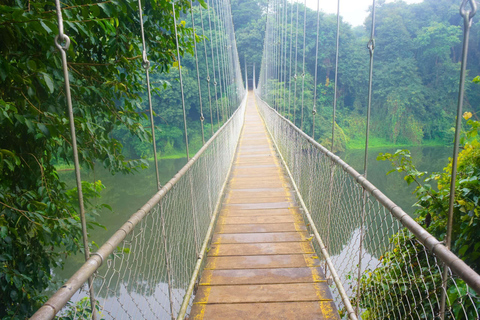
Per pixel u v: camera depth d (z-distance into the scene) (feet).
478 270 5.82
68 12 4.87
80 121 5.81
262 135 31.65
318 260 7.43
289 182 14.52
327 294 6.10
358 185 4.83
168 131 79.25
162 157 78.38
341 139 79.71
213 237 8.86
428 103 79.46
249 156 21.34
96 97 7.30
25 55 5.26
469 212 5.72
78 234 7.55
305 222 9.76
